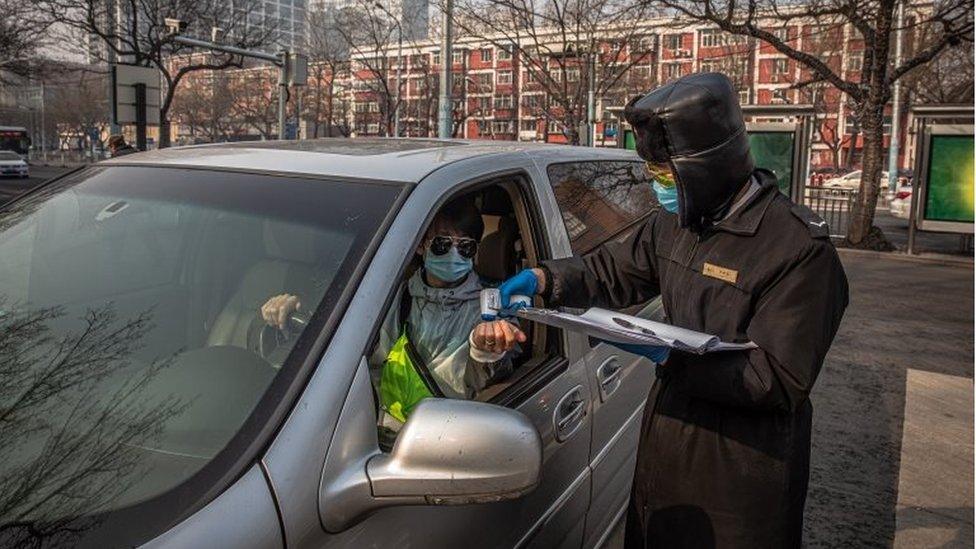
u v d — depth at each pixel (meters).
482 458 1.46
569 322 1.72
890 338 7.41
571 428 2.30
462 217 2.31
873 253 13.70
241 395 1.53
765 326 1.72
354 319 1.62
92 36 25.91
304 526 1.37
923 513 3.71
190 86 66.19
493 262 2.61
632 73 41.69
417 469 1.45
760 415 1.84
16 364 1.65
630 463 2.86
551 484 2.19
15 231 2.20
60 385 1.59
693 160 1.73
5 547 1.22
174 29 16.39
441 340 2.21
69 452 1.42
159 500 1.31
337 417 1.48
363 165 2.10
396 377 1.94
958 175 13.21
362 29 48.25
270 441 1.41
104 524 1.26
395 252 1.77
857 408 5.25
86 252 2.07
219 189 2.11
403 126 57.88
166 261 1.98
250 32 25.67
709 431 1.87
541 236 2.44
